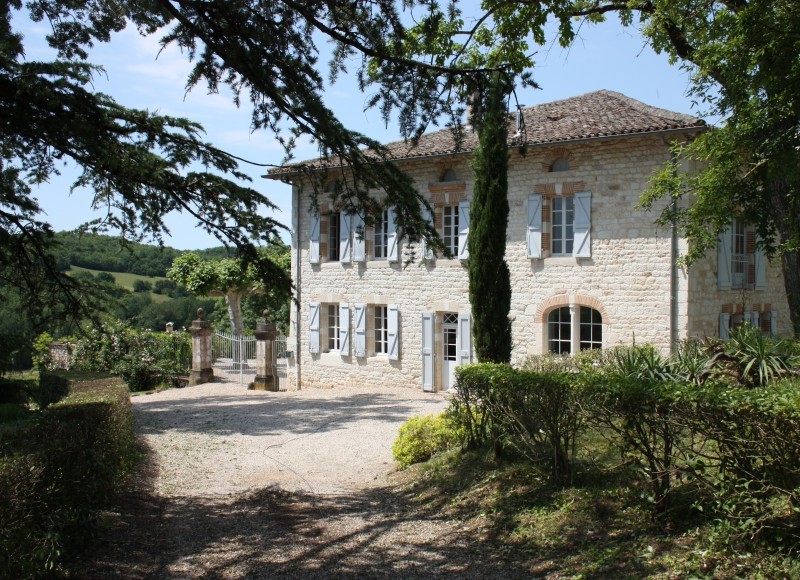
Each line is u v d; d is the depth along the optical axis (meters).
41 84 5.77
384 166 6.61
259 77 6.08
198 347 22.83
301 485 8.96
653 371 6.98
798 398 4.74
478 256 12.59
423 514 7.29
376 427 13.22
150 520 7.03
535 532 6.12
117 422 8.50
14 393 14.99
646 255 15.12
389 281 19.38
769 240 12.42
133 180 7.09
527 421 7.32
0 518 4.59
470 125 6.66
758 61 10.62
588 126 15.66
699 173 13.14
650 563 5.04
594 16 14.02
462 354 17.91
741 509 4.98
